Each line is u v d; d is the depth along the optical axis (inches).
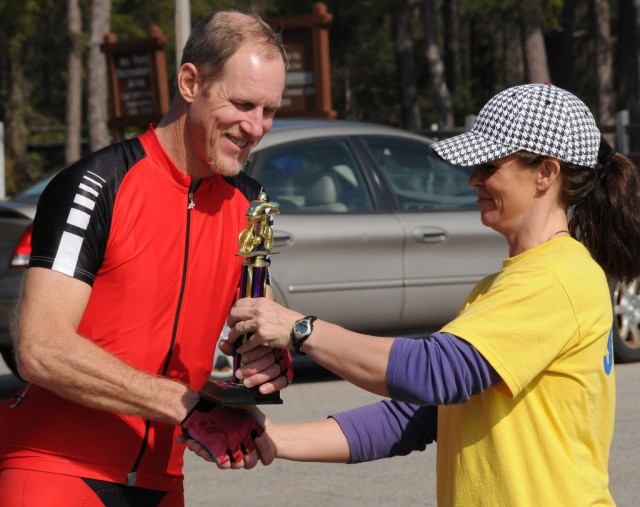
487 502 137.6
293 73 783.1
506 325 134.2
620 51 1770.4
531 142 139.7
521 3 1333.7
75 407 152.8
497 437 137.2
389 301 403.2
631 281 149.9
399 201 412.8
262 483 302.2
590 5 2068.2
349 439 159.6
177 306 156.9
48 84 2155.5
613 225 146.3
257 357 144.3
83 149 1699.1
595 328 137.4
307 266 387.2
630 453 320.5
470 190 434.9
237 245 163.3
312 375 435.5
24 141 1852.9
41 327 145.2
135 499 157.5
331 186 401.1
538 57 1416.1
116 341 153.6
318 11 771.4
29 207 381.1
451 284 415.8
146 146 155.7
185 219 156.7
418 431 161.2
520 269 138.6
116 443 153.9
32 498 150.9
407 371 134.2
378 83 2161.7
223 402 143.6
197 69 149.9
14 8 1626.5
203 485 301.1
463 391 134.0
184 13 630.5
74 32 1551.4
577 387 137.0
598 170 147.7
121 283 152.6
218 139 150.9
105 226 150.4
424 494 289.0
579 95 2126.0
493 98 144.6
